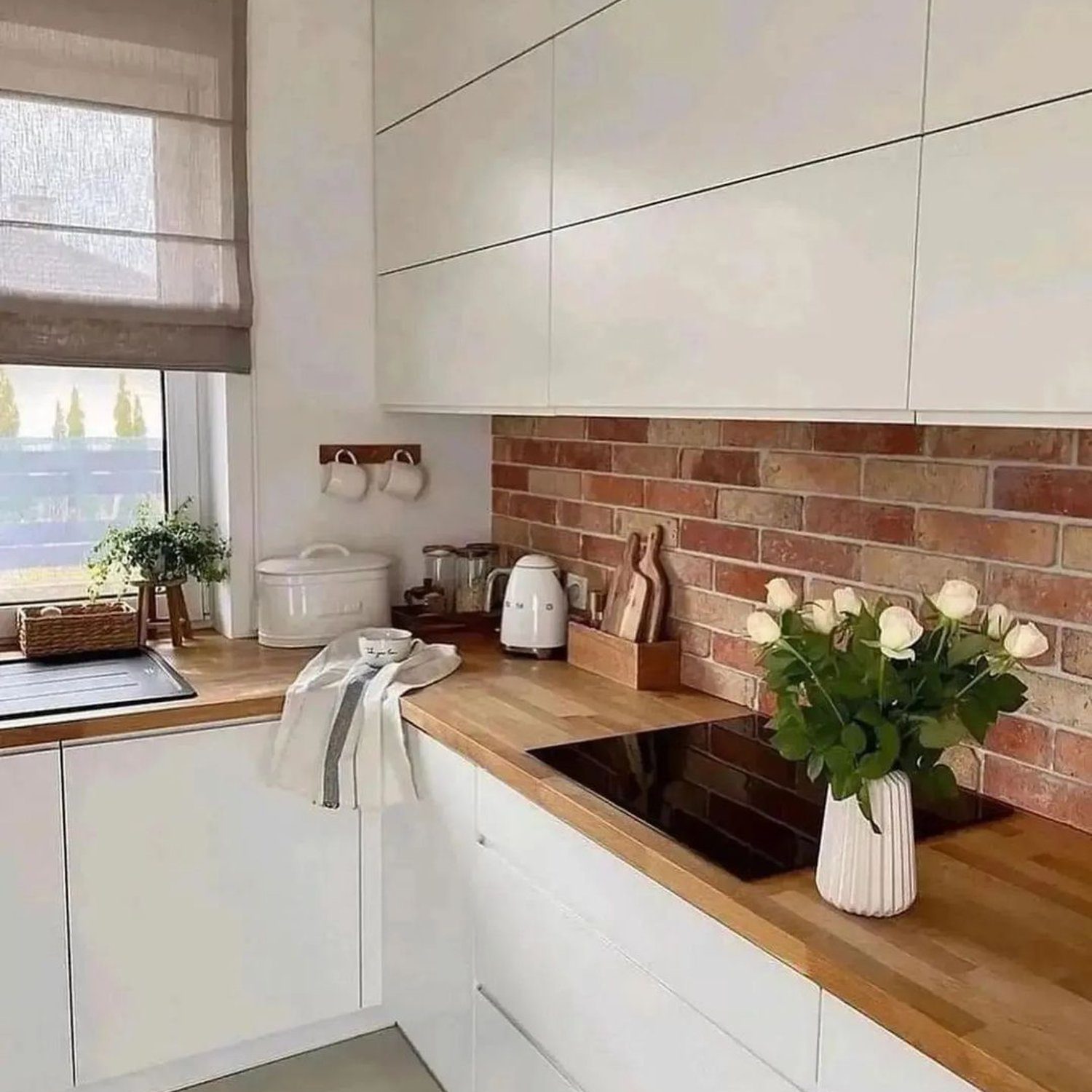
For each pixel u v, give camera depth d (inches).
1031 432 65.9
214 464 112.3
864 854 54.1
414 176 104.2
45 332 97.9
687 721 85.2
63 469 108.3
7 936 83.8
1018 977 49.0
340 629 108.7
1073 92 47.5
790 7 61.2
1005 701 54.0
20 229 96.2
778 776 74.0
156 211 101.9
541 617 103.9
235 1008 94.3
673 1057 62.6
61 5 96.0
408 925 94.3
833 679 53.7
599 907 68.2
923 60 53.9
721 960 58.4
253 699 90.4
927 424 57.4
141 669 99.1
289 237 109.6
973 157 51.9
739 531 88.4
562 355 83.3
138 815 87.7
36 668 99.0
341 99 110.5
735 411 67.2
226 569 110.7
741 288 65.9
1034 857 61.7
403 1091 94.5
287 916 95.3
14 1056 85.4
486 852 80.7
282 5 106.7
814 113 60.2
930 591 72.8
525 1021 77.6
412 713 88.0
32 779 83.0
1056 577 65.2
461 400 98.5
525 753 76.5
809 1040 53.2
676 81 69.9
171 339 103.8
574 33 79.4
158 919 89.7
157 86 100.9
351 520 116.3
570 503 109.2
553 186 83.1
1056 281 48.6
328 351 112.8
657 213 72.4
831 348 60.1
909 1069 47.9
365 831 97.7
